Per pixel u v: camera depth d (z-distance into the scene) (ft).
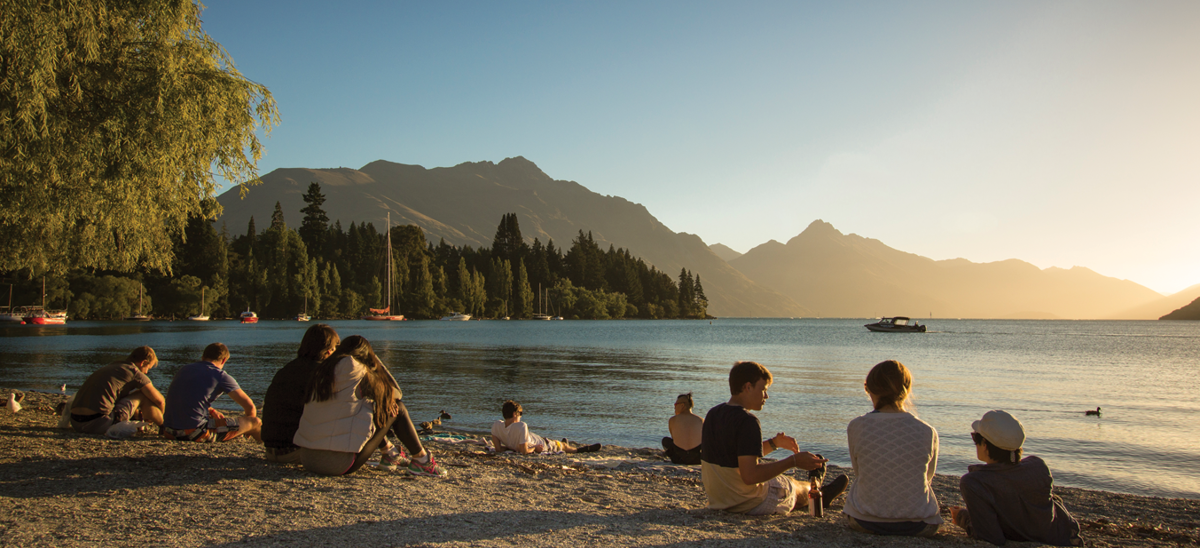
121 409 29.84
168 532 14.66
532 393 70.18
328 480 20.35
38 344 153.99
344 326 380.99
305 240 533.96
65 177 28.73
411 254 583.17
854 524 16.69
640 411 58.39
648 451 39.01
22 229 34.45
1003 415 16.12
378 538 14.66
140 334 216.33
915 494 16.10
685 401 32.42
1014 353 170.81
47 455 23.47
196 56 33.06
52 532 14.42
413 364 109.91
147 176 30.48
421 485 20.68
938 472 35.86
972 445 44.11
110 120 28.22
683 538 15.61
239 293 435.53
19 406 39.14
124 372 30.30
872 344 222.28
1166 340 284.82
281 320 447.83
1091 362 136.56
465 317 548.72
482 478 23.34
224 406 59.00
